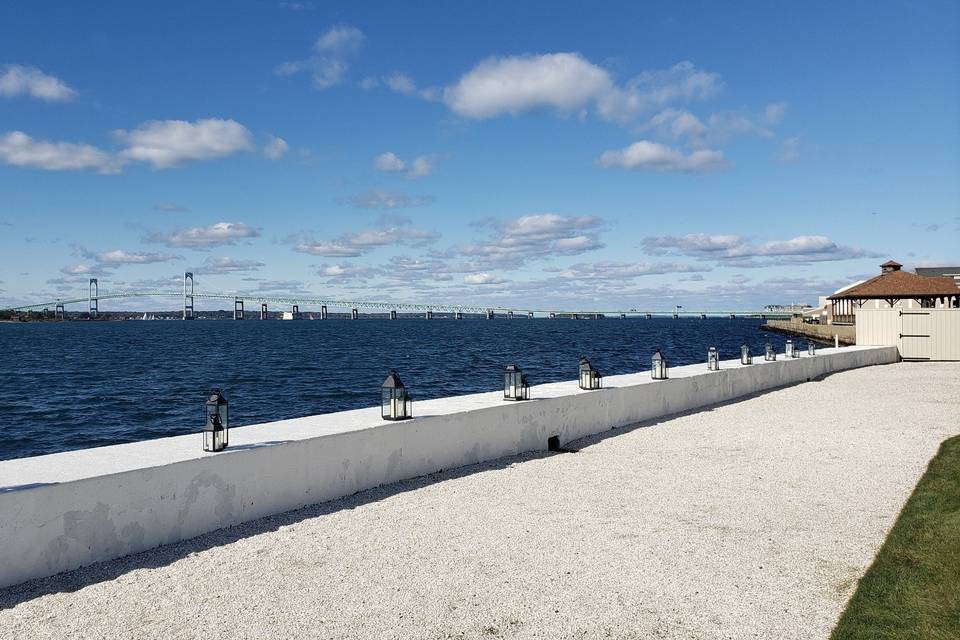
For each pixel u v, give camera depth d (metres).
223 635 5.35
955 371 27.19
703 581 6.38
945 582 5.98
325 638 5.31
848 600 5.91
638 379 16.72
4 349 68.00
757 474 10.45
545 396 13.22
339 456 9.25
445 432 10.83
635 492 9.45
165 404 27.53
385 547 7.29
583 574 6.55
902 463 11.02
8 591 6.15
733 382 19.44
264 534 7.73
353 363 48.00
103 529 6.88
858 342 34.94
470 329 151.88
